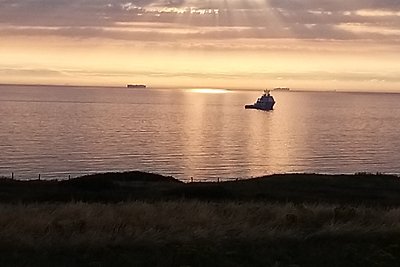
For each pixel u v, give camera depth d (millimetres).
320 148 143000
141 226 13992
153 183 39406
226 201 24516
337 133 185375
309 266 11062
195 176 95375
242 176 96062
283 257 11562
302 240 12977
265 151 134875
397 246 12305
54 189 33250
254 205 19156
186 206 18250
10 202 24516
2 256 11078
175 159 116812
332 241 13016
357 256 11703
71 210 16766
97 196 28734
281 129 198125
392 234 13641
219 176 95938
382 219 15898
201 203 20031
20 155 114625
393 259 11531
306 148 142500
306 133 184375
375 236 13516
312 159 122000
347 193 34906
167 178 46562
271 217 16125
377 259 11500
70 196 28562
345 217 16188
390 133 188375
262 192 32938
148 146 138250
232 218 15406
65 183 36281
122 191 32281
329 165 113438
